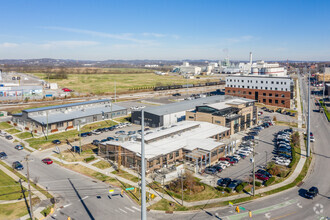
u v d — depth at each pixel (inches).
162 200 1961.1
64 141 3447.3
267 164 2620.6
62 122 4045.3
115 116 4891.7
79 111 4554.6
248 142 3339.1
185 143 2859.3
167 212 1793.8
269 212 1774.1
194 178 2341.3
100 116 4630.9
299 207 1839.3
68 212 1792.6
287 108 5659.5
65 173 2471.7
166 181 2282.2
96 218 1720.0
